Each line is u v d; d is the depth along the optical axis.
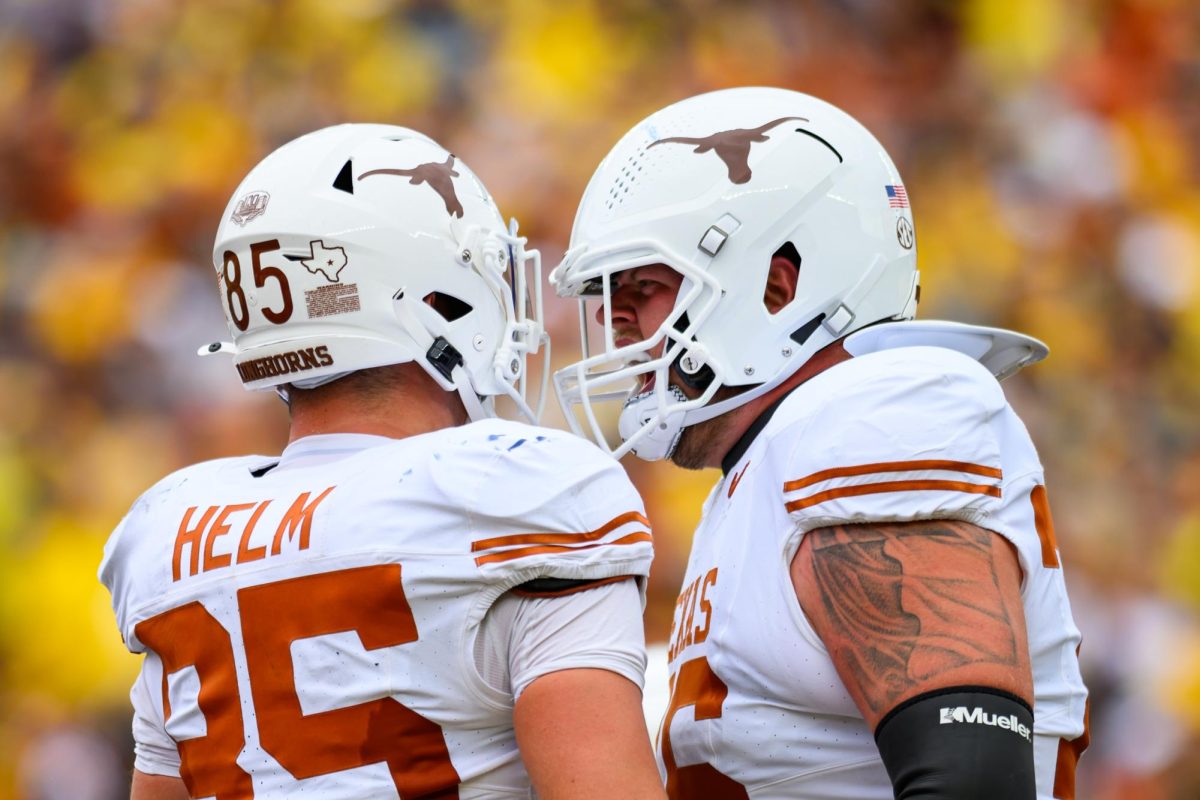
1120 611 23.97
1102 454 25.56
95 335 22.53
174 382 22.50
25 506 20.97
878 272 6.44
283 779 5.30
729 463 6.44
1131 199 28.23
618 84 26.36
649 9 26.88
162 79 24.75
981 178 27.72
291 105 24.98
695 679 5.89
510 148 25.39
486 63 25.88
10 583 20.44
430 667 5.20
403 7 25.70
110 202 23.78
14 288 22.80
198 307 23.14
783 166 6.36
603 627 5.19
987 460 5.35
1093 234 27.72
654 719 10.45
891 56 28.28
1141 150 28.70
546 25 26.20
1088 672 23.36
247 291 5.91
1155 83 29.28
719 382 6.28
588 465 5.36
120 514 21.31
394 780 5.19
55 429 21.86
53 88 24.48
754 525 5.71
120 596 6.02
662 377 6.37
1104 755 22.44
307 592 5.32
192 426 22.12
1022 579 5.49
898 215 6.60
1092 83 28.89
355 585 5.25
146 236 23.53
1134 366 26.84
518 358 6.38
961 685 4.92
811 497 5.39
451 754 5.25
